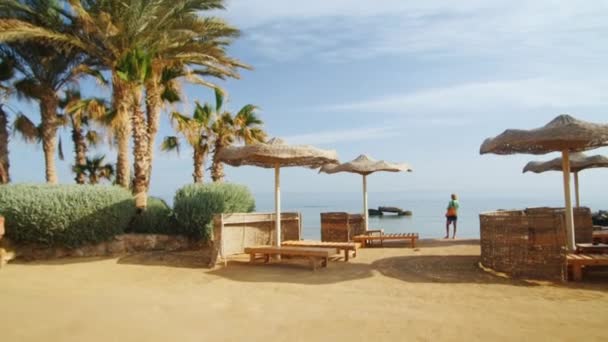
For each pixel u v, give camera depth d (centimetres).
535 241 738
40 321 469
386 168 1356
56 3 1480
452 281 729
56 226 1018
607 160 1251
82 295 613
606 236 1032
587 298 600
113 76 1368
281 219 1165
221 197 1234
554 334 440
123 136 1372
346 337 434
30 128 1784
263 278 785
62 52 1634
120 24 1388
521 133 743
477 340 422
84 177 2161
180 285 729
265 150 889
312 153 910
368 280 750
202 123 1769
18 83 1686
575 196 1434
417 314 521
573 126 700
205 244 1224
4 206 996
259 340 425
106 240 1097
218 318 505
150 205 1301
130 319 487
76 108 1384
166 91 1501
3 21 1291
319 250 873
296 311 539
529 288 667
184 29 1530
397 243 1333
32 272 867
